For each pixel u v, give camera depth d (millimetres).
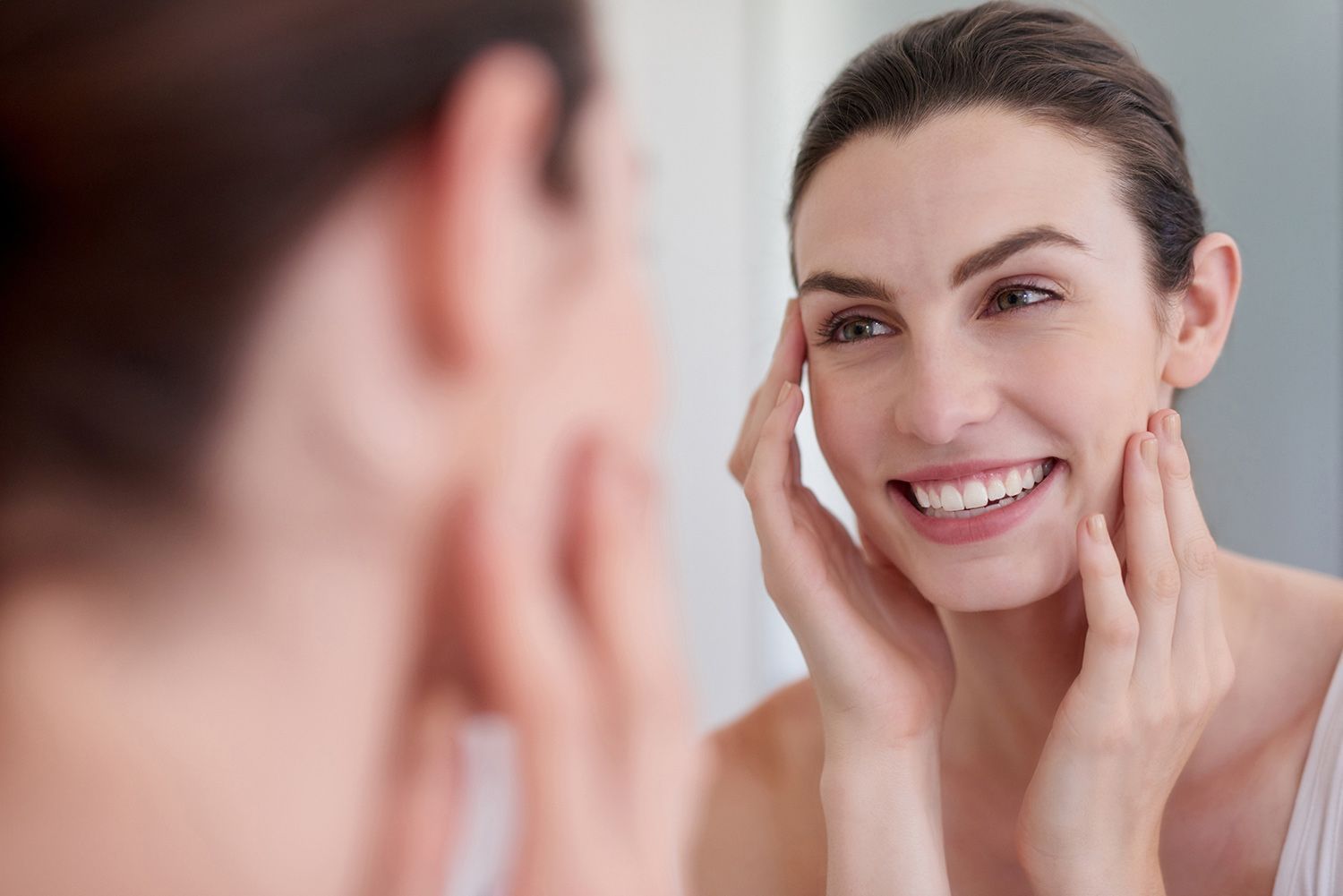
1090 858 798
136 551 282
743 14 1242
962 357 781
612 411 326
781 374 911
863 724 851
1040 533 804
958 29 830
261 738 292
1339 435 1518
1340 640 946
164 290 277
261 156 276
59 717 278
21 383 277
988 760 986
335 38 280
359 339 287
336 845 304
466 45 290
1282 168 1506
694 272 1239
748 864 1001
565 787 346
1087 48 828
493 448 310
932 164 779
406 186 287
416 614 311
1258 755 938
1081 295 782
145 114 273
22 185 274
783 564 860
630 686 351
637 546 352
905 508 837
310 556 292
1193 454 1513
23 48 271
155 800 282
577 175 310
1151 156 822
